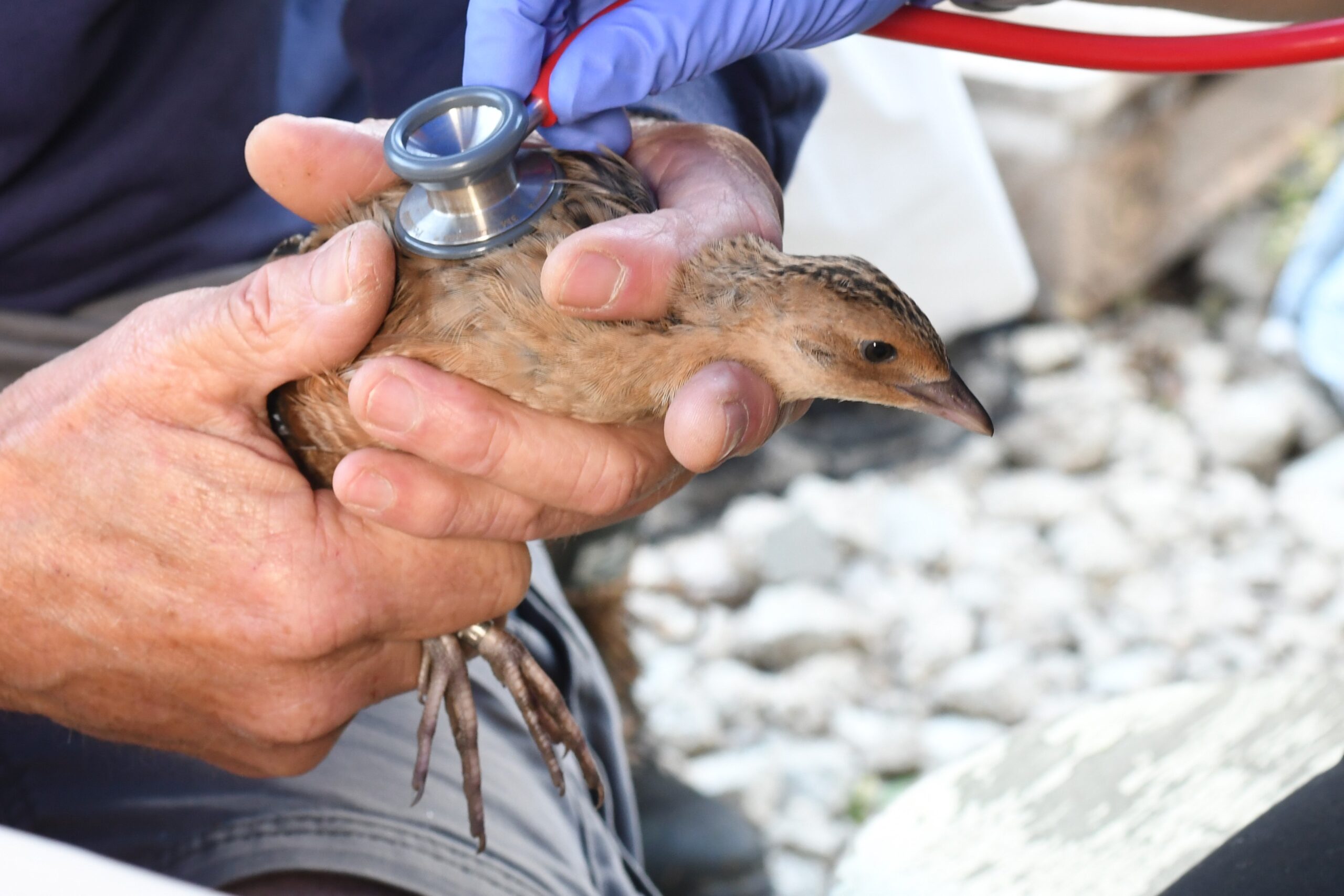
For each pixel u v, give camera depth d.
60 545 1.87
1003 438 5.18
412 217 1.77
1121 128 5.34
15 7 2.11
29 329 2.42
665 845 3.88
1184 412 5.23
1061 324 5.58
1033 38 1.89
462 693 2.13
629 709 4.05
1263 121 5.82
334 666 1.98
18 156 2.26
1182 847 1.85
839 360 2.00
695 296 1.84
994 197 4.11
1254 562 4.73
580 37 1.81
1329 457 5.05
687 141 2.08
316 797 2.14
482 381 1.79
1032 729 2.25
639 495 1.90
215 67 2.36
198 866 2.05
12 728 2.26
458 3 2.41
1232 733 2.08
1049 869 1.88
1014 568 4.75
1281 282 5.47
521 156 1.85
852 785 4.14
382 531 1.90
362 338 1.72
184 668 1.94
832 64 3.54
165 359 1.79
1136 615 4.59
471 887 2.08
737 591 4.71
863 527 4.89
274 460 1.86
